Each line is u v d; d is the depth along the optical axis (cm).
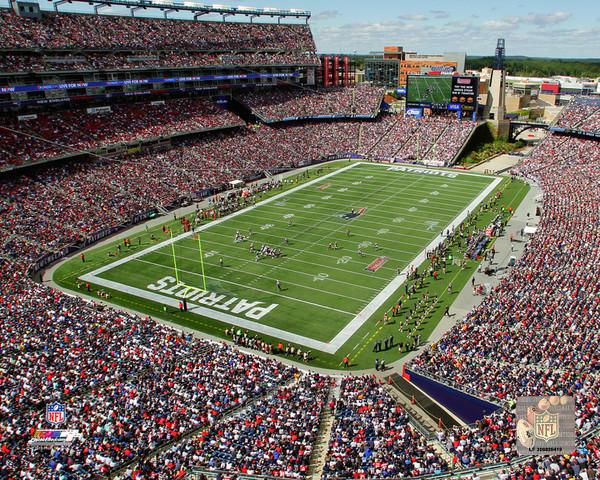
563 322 3491
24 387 2922
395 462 2230
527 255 4759
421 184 8050
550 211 6097
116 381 3045
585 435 2262
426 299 4441
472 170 8888
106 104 8456
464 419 2911
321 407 2788
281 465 2283
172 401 2838
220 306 4444
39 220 5822
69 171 6881
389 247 5600
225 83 10175
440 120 10275
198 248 5675
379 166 9275
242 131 9650
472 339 3456
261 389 3036
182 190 7338
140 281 4928
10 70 6819
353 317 4228
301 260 5312
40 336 3525
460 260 5197
